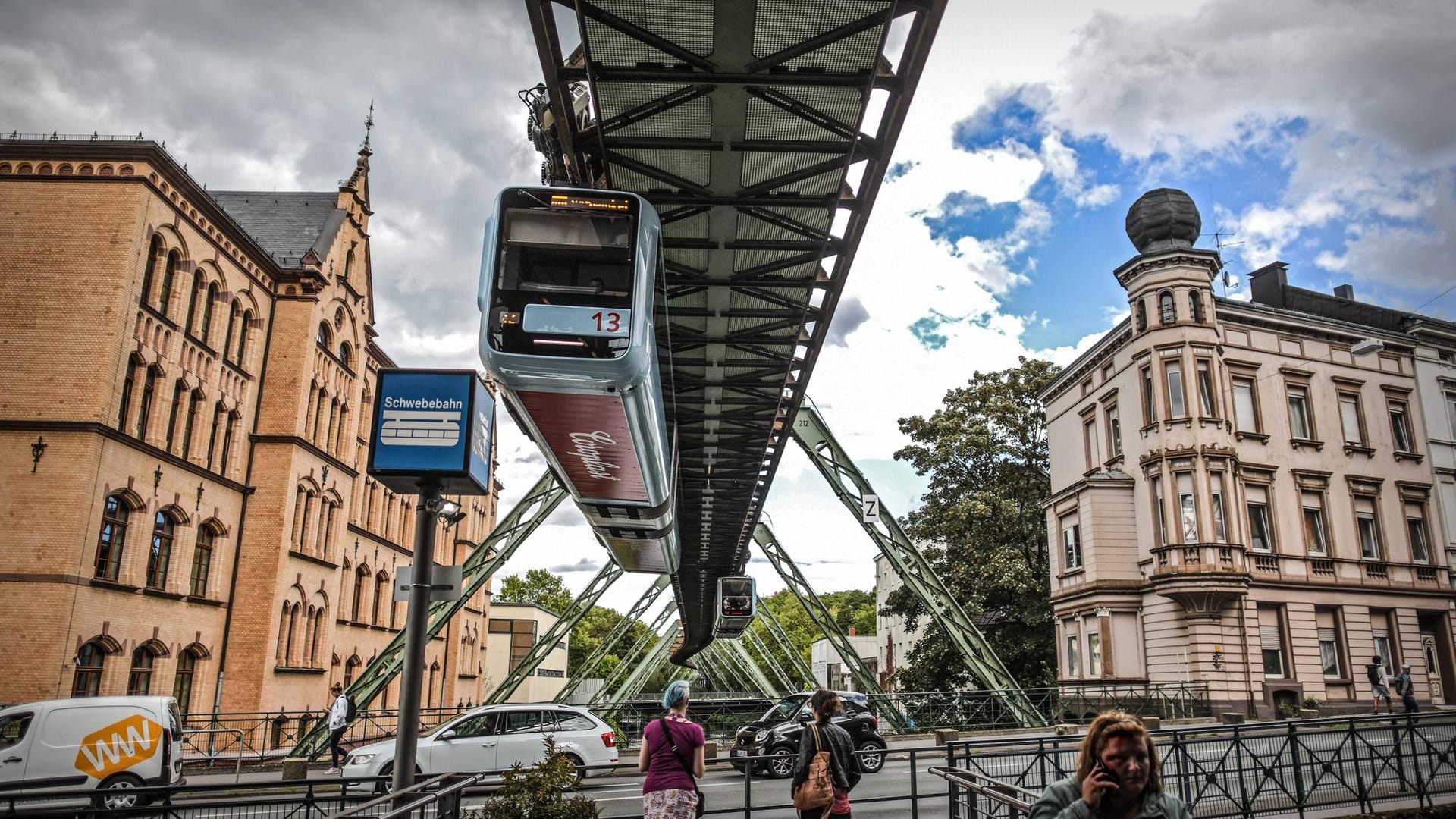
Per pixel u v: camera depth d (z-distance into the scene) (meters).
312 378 33.88
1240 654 31.44
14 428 23.12
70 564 22.52
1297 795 12.41
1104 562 34.62
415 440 8.25
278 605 30.94
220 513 29.67
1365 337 37.06
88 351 23.84
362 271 39.06
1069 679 36.28
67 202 24.75
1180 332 33.50
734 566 43.06
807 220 14.17
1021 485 44.38
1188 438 32.59
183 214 27.06
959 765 14.87
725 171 12.76
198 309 28.33
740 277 15.61
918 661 43.91
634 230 11.33
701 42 10.41
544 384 11.20
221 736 28.73
